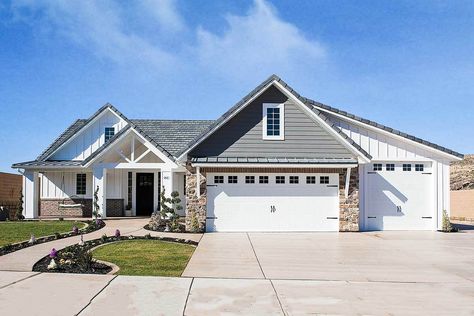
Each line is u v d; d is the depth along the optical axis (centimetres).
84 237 1516
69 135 2508
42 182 2570
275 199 1827
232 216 1814
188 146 1794
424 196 1939
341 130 1852
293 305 764
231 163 1777
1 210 2267
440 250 1380
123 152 2377
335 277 987
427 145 1923
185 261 1137
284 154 1852
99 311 705
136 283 885
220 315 704
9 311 695
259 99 1869
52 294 793
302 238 1627
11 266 1007
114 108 2514
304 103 1845
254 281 932
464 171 4719
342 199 1833
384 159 1928
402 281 959
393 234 1777
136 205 2562
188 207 1803
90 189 2566
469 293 862
